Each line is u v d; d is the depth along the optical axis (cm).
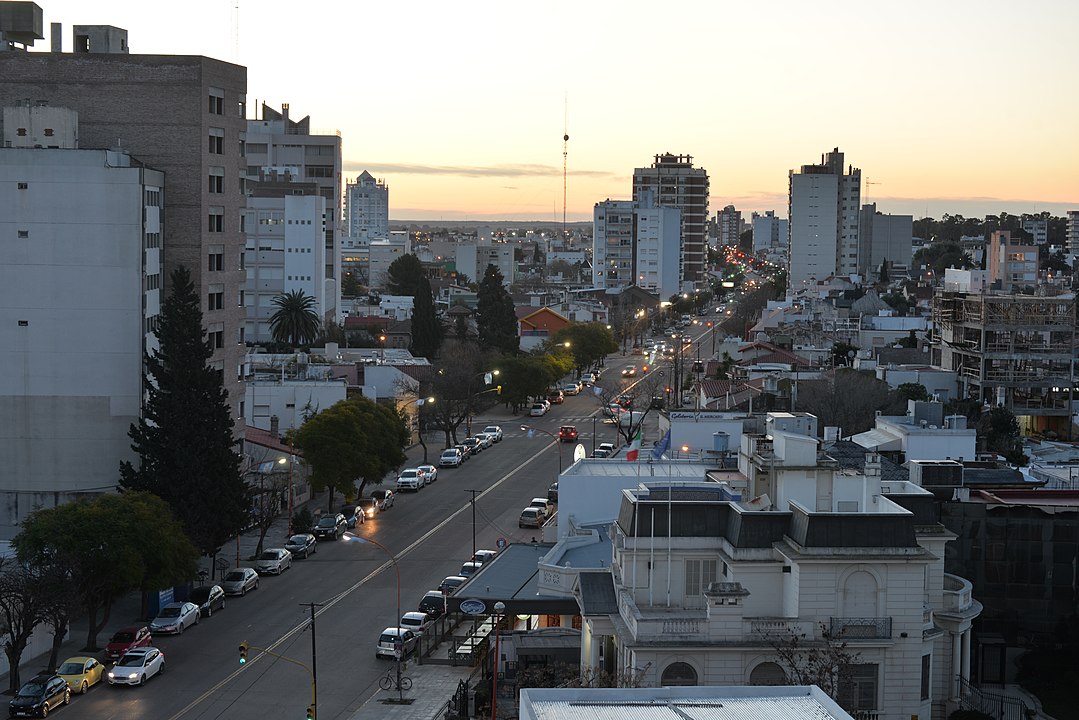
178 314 9706
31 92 11550
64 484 10669
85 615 8869
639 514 6141
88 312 10588
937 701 6256
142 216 10600
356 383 16800
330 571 10175
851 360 19175
